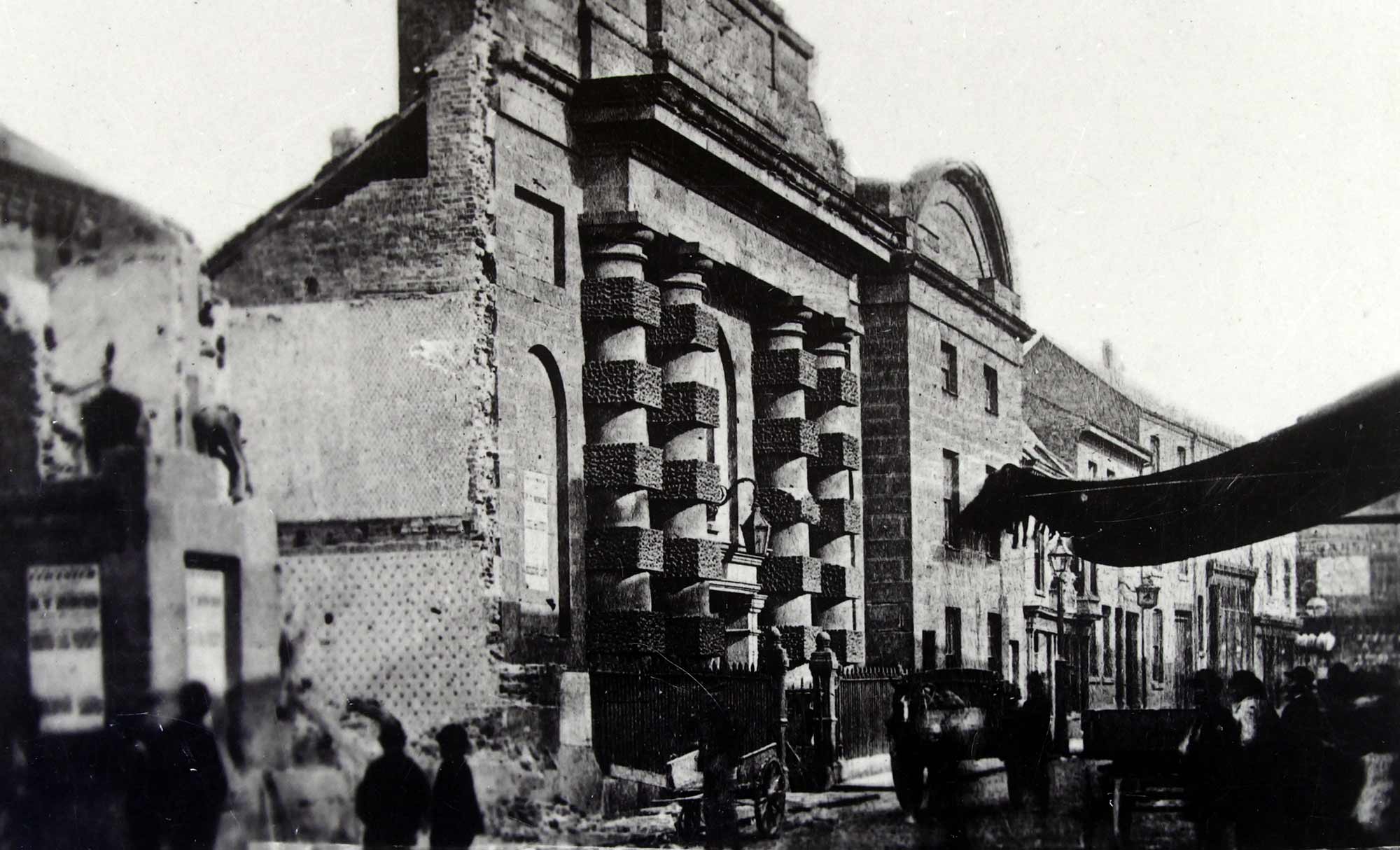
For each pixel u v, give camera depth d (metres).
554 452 26.81
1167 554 34.94
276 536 23.36
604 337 27.69
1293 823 21.55
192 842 19.28
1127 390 61.47
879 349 39.66
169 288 23.17
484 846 21.52
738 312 33.84
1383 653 48.31
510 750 22.59
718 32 32.47
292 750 22.38
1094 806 20.59
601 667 26.77
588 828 22.78
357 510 23.30
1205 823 20.09
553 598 26.44
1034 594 48.91
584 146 27.84
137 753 19.83
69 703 20.98
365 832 16.59
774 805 21.31
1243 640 62.69
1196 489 33.00
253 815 21.80
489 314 23.81
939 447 41.16
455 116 24.12
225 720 21.98
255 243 24.03
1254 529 33.00
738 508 33.44
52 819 20.34
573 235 27.38
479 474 23.23
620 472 27.33
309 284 23.91
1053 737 36.28
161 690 21.22
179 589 21.86
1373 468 30.55
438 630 22.92
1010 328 47.41
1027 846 20.16
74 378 22.38
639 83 27.17
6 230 22.25
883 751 32.62
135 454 22.14
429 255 23.83
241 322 23.92
